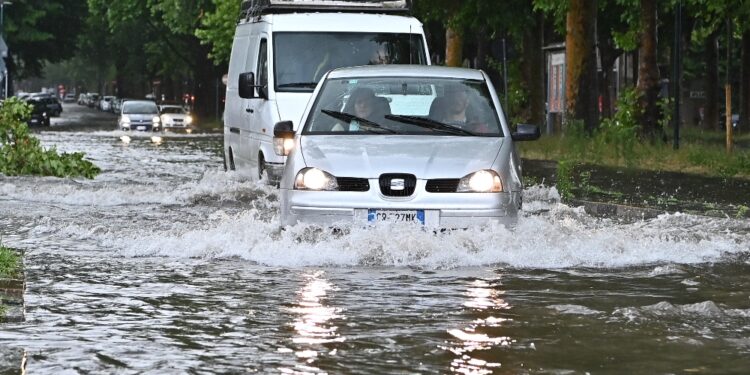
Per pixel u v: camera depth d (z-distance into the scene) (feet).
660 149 222.07
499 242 88.84
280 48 151.12
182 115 504.84
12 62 637.30
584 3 272.10
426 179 90.22
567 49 275.39
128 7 637.71
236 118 167.22
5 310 66.44
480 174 91.04
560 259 87.51
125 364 53.93
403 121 99.30
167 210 124.57
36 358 55.01
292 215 91.86
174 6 585.22
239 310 67.51
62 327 62.49
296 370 52.75
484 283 77.82
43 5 644.27
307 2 159.94
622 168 200.54
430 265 85.46
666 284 78.38
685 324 63.52
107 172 195.21
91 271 82.02
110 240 98.02
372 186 90.02
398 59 153.89
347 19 154.81
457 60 355.77
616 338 59.82
